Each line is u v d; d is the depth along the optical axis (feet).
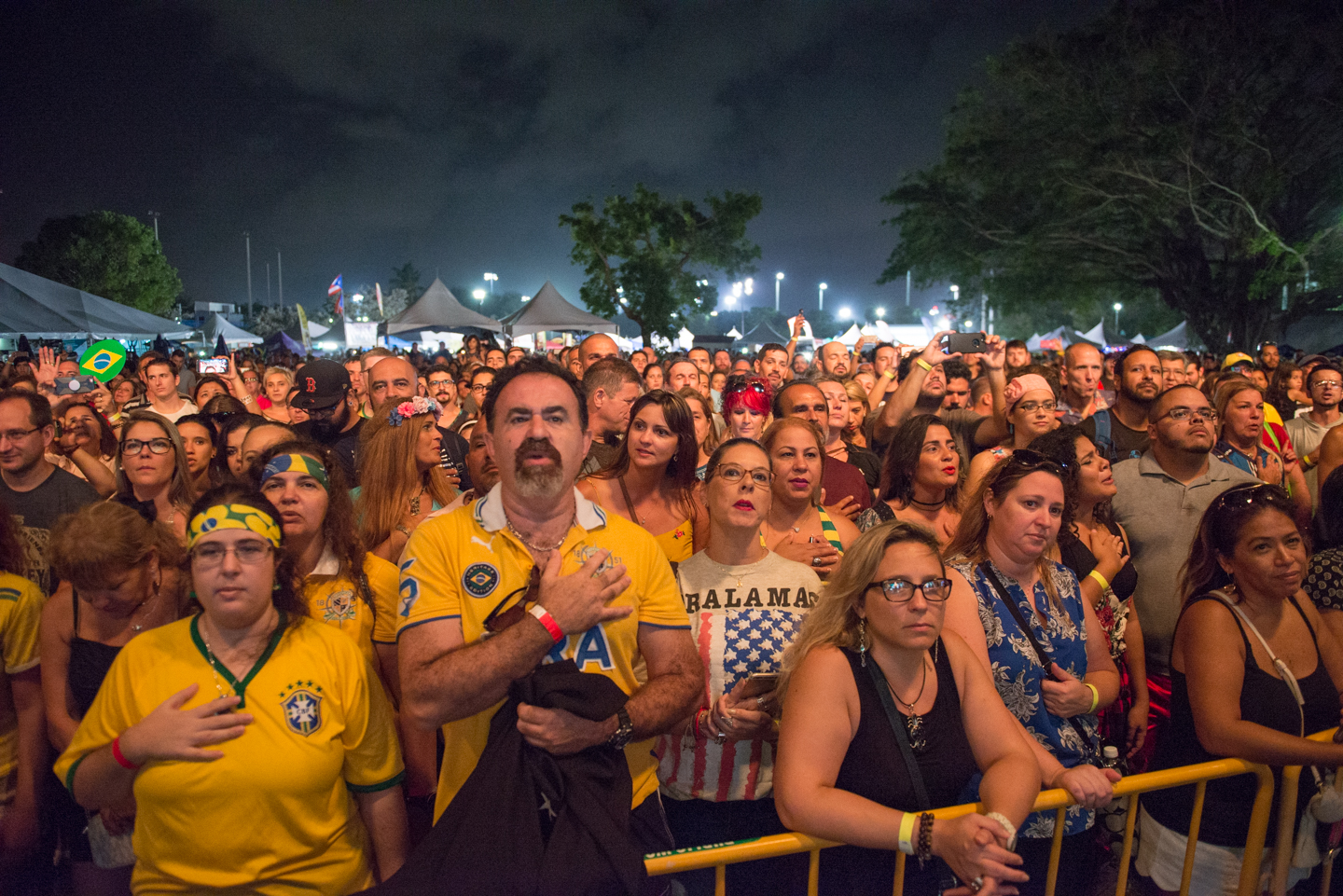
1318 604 10.12
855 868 7.84
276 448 9.35
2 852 9.14
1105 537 12.25
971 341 18.90
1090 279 106.93
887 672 8.01
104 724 7.24
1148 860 9.48
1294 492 17.49
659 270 106.42
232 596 7.00
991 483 9.73
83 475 15.97
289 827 7.08
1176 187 90.84
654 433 11.82
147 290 195.83
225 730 6.85
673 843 7.72
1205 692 9.07
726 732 8.93
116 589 8.68
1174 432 13.14
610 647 7.35
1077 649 9.59
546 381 7.28
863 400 20.33
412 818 9.36
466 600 7.20
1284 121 91.50
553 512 7.42
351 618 9.30
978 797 8.51
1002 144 100.53
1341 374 21.44
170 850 6.96
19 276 58.44
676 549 11.78
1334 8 85.71
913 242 111.45
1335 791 8.82
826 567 10.96
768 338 126.11
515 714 6.96
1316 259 88.69
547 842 6.73
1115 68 93.30
